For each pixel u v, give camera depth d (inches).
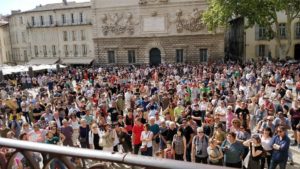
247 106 606.5
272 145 417.4
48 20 2655.0
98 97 807.7
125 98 829.2
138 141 500.7
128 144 512.4
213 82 951.0
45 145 88.4
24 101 783.7
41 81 1526.8
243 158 424.8
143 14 2129.7
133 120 562.3
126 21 2174.0
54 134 481.7
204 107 629.6
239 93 721.6
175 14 2066.9
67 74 1644.9
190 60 2091.5
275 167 416.5
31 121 714.8
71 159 91.3
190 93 815.1
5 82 1528.1
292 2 1676.9
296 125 574.2
